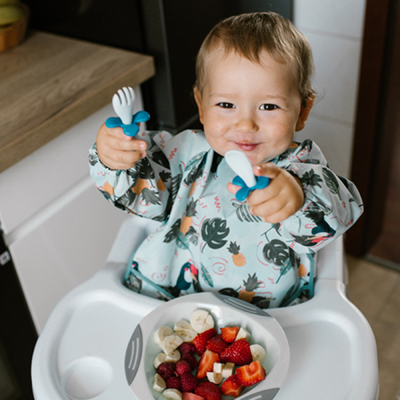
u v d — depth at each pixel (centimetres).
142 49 114
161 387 62
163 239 79
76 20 120
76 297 75
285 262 74
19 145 90
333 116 143
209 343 68
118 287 77
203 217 77
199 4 113
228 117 64
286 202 54
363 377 61
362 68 128
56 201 109
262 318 67
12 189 95
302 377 62
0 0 114
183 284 84
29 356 115
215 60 64
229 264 76
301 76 65
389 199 185
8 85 107
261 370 61
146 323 67
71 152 105
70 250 115
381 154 147
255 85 62
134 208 75
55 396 62
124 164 63
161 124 127
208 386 62
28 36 127
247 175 50
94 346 69
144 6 106
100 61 112
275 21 67
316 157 72
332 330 68
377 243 174
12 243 100
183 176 77
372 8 118
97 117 109
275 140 64
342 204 65
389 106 138
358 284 160
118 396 63
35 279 108
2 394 113
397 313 149
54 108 98
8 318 105
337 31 128
